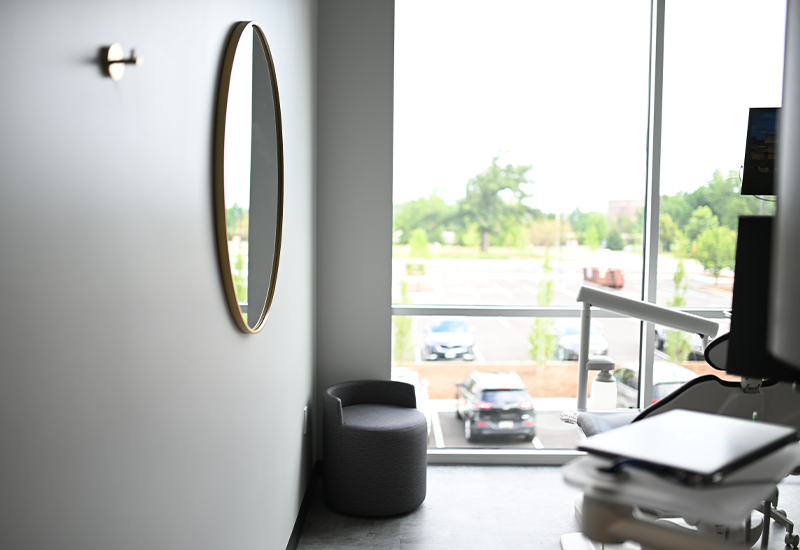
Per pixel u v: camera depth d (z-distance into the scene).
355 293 3.33
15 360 0.68
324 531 2.70
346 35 3.22
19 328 0.69
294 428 2.57
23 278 0.70
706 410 2.24
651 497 0.71
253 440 1.82
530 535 2.68
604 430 2.49
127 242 0.96
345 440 2.79
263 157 1.87
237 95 1.55
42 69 0.73
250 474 1.78
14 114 0.68
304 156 2.80
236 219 1.55
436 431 3.50
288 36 2.35
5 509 0.66
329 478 2.88
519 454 3.47
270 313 2.06
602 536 0.75
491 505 2.96
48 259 0.75
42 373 0.73
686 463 0.73
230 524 1.57
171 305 1.15
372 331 3.35
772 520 2.79
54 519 0.76
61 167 0.77
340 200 3.29
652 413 2.28
